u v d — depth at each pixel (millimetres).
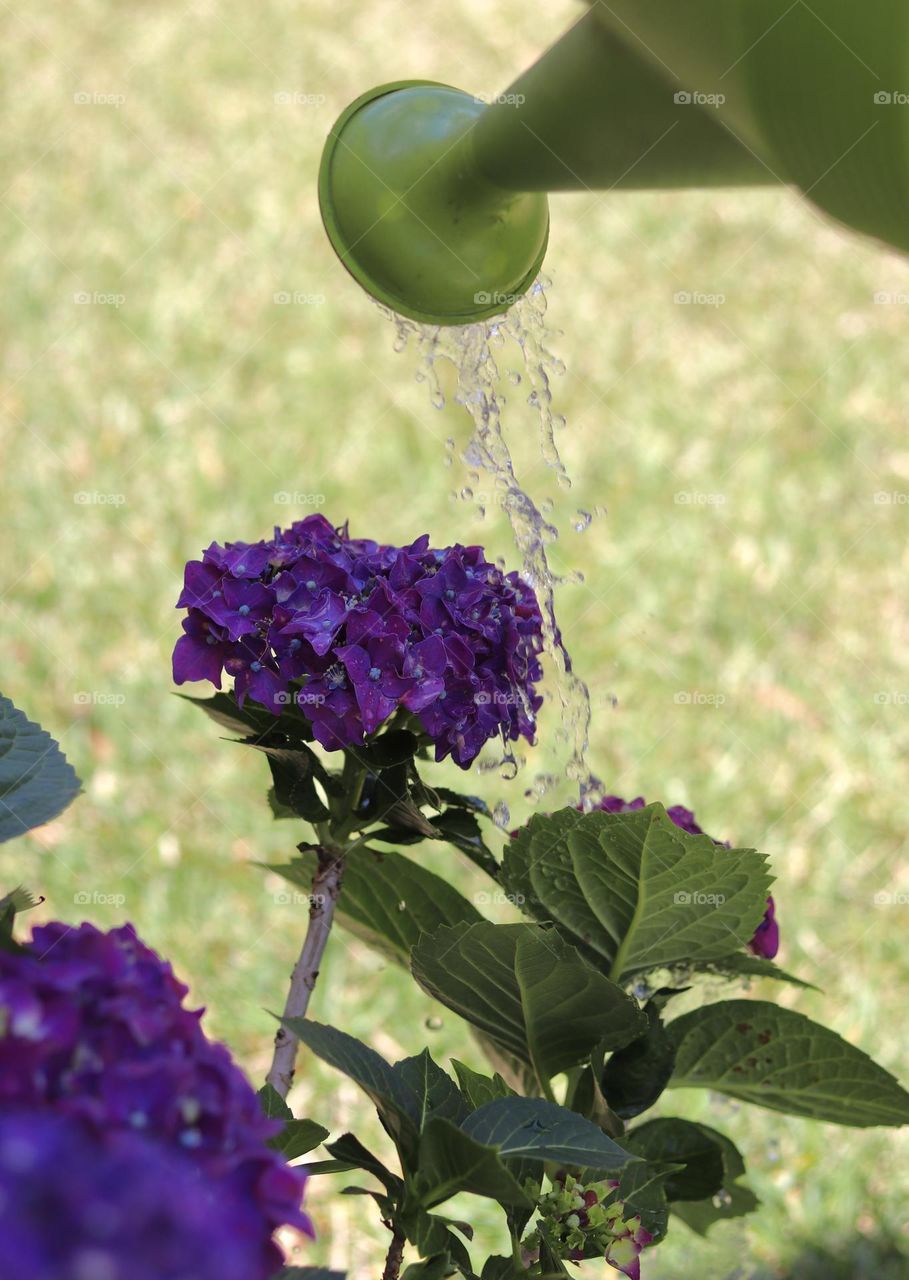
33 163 7406
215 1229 877
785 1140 3115
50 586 4762
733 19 1551
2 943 1427
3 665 4414
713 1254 2816
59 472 5320
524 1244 1812
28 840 3760
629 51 1767
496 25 9445
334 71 8625
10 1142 868
